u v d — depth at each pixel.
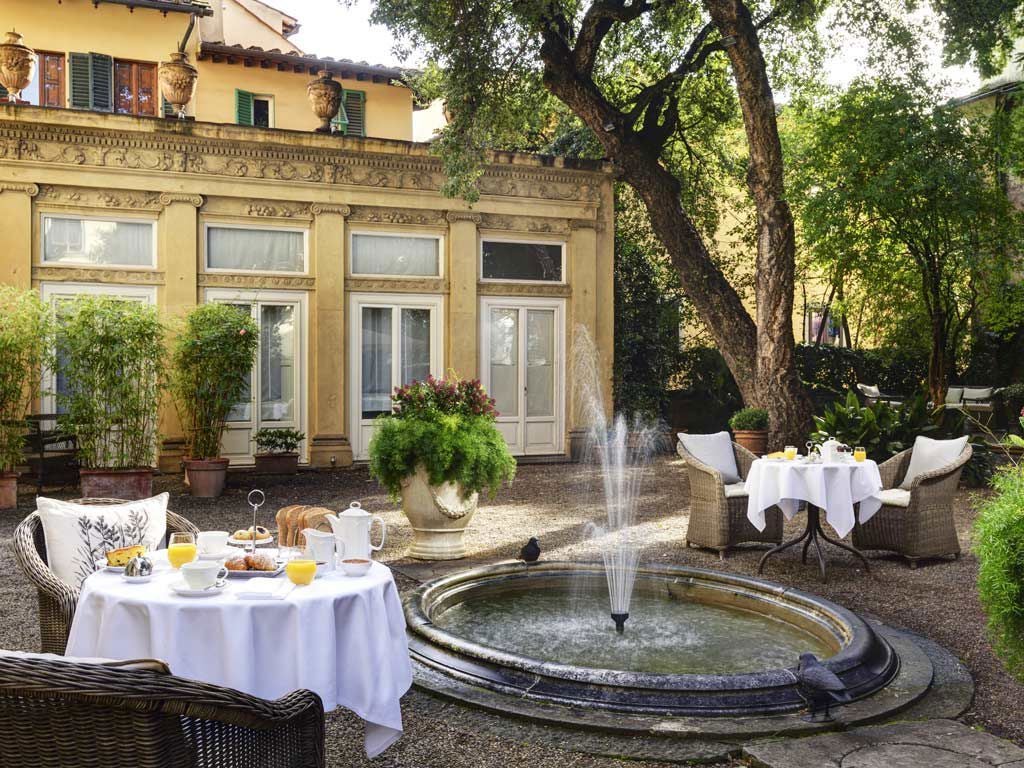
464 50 12.27
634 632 5.12
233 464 12.88
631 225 17.89
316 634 3.15
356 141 13.15
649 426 16.23
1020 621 3.62
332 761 3.51
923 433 11.25
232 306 11.56
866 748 3.58
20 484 11.16
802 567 7.32
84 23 14.81
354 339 13.49
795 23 12.91
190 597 3.14
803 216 13.17
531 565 6.27
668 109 14.76
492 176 14.16
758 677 4.04
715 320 13.62
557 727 3.83
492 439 7.40
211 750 2.21
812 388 18.48
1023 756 3.50
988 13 12.23
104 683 1.93
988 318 16.02
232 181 12.66
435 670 4.43
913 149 12.40
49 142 11.72
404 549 7.74
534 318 14.62
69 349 10.15
